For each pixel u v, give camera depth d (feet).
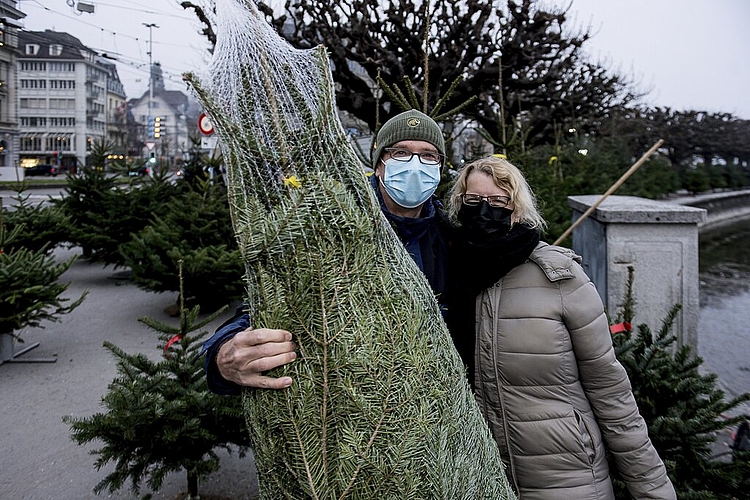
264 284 3.88
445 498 3.95
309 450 3.82
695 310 14.01
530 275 5.99
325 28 31.65
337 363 3.78
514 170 6.19
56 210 28.27
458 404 4.22
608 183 36.06
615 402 5.92
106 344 9.30
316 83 4.02
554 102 40.70
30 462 11.18
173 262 20.34
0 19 42.14
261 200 3.91
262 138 3.90
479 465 4.42
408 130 5.93
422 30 31.63
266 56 3.95
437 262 6.10
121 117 218.79
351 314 3.82
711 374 8.92
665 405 8.75
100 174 29.73
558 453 5.77
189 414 8.67
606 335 5.91
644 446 5.88
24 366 16.83
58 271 17.15
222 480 10.50
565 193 26.84
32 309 15.87
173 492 10.14
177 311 22.70
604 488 5.88
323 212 3.82
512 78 37.55
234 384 4.47
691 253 13.92
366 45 31.48
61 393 14.78
